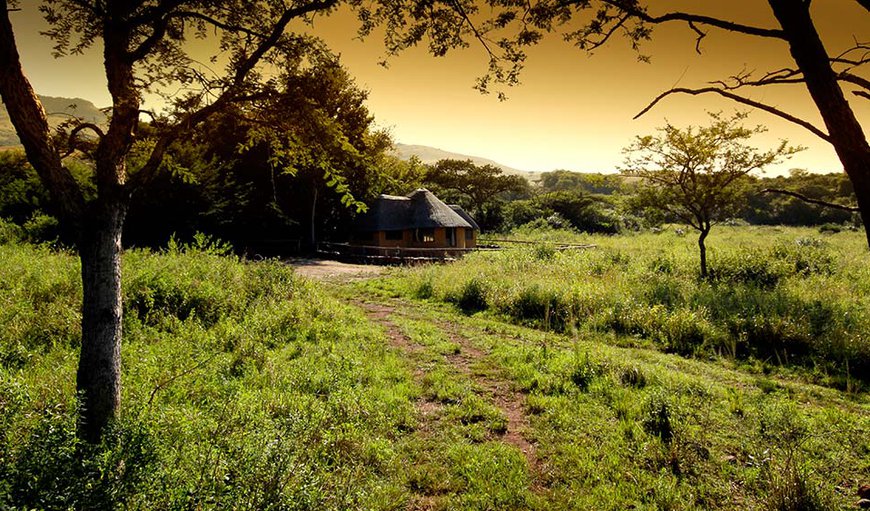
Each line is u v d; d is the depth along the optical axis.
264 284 12.36
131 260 12.34
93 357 3.88
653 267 17.02
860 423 5.81
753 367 8.27
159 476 3.14
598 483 4.66
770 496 4.18
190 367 6.44
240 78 4.14
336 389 6.30
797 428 5.66
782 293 12.00
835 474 4.65
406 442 5.35
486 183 54.44
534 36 3.58
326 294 14.21
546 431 5.76
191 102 4.05
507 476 4.71
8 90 3.48
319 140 4.57
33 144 3.62
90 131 4.12
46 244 16.50
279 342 8.73
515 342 9.77
